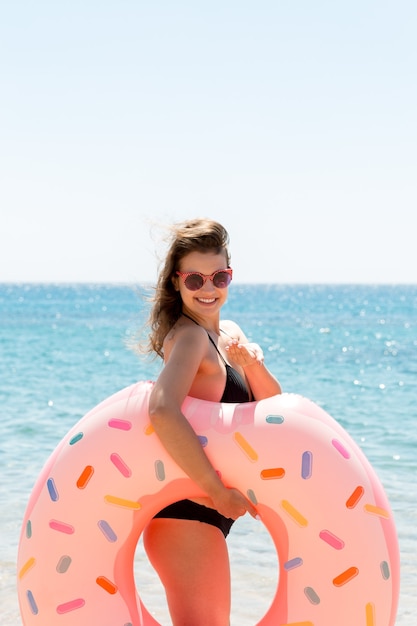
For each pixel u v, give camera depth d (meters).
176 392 2.94
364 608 2.89
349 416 10.77
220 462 2.96
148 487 2.98
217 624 3.02
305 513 2.92
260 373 3.27
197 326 3.11
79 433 3.09
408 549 5.13
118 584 3.01
